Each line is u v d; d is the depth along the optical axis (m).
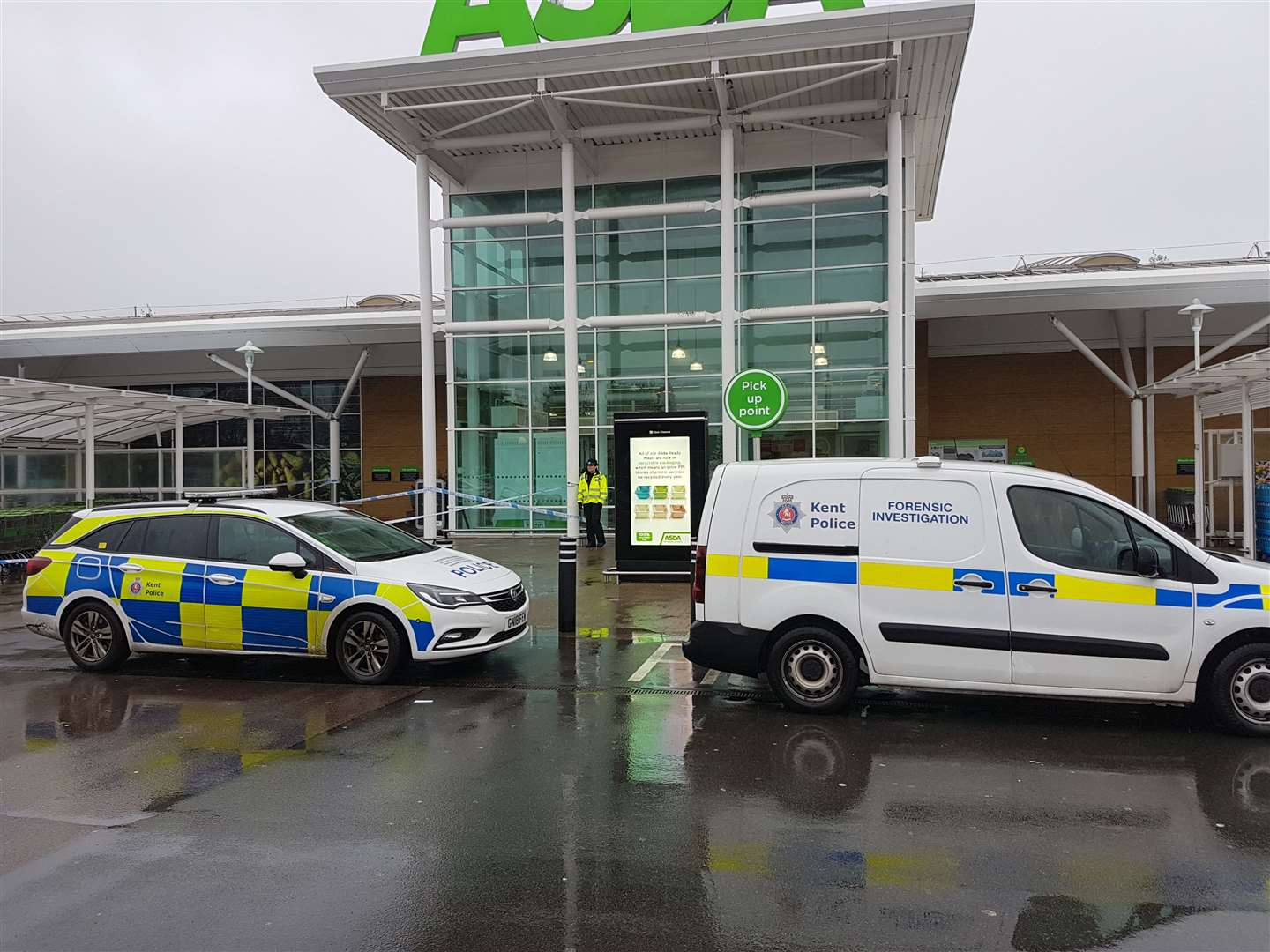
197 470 20.08
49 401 15.75
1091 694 5.80
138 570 7.84
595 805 4.63
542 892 3.66
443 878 3.80
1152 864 3.89
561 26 17.72
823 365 19.05
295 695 7.02
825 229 19.20
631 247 20.06
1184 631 5.66
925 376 23.78
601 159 20.22
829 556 6.23
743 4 17.12
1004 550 5.95
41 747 5.74
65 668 8.18
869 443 18.84
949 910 3.49
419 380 28.88
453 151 19.92
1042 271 22.98
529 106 18.14
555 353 20.20
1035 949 3.20
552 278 20.42
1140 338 23.78
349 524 8.30
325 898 3.63
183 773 5.19
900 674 6.12
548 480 20.27
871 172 19.03
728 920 3.43
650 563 12.73
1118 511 5.88
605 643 8.83
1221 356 23.80
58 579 8.05
